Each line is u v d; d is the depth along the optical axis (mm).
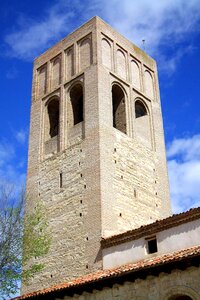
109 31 37000
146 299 18875
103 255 25609
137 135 34312
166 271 18516
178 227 22344
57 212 30219
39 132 35938
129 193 30312
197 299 17219
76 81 34938
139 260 23297
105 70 34188
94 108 31781
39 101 37812
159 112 38375
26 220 26078
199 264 17562
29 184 33781
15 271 24109
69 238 28359
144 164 33312
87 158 30234
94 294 21000
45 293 22438
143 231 23906
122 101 35250
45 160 33812
